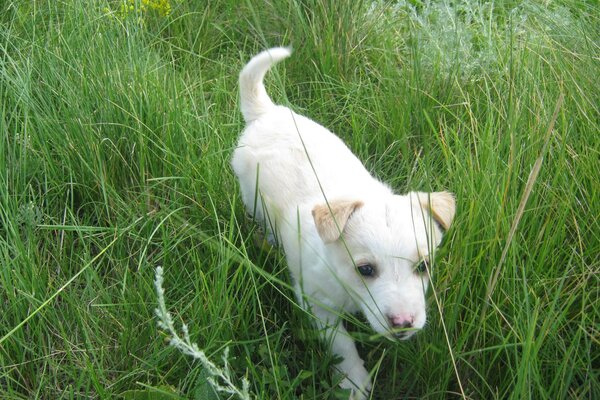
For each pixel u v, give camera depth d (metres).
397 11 1.47
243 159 1.04
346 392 0.82
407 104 1.18
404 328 0.78
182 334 0.87
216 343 0.86
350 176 0.97
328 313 0.90
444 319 0.84
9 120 1.09
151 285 0.93
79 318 0.89
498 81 1.19
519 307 0.82
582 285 0.85
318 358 0.88
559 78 1.11
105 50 1.20
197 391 0.81
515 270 0.83
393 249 0.82
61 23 1.28
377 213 0.85
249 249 0.98
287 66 1.33
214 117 1.17
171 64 1.30
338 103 1.26
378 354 0.91
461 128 1.14
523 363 0.75
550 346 0.82
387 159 1.14
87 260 0.95
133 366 0.87
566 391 0.79
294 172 0.98
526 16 1.36
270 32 1.39
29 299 0.87
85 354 0.85
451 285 0.86
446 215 0.85
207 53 1.39
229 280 0.93
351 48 1.33
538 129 0.99
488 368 0.83
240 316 0.88
